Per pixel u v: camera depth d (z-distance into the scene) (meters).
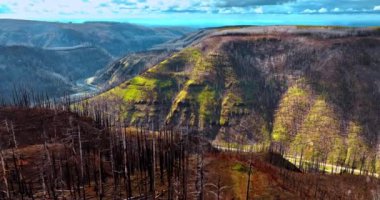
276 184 89.50
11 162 78.00
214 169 90.88
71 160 81.31
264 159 133.12
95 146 91.81
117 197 72.44
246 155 128.12
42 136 103.88
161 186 80.25
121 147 91.62
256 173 93.31
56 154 83.25
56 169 77.12
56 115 120.69
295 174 114.38
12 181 71.25
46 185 69.94
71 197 69.81
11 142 96.25
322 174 129.62
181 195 70.44
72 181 74.00
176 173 84.00
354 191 110.06
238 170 92.38
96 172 80.62
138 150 90.44
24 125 109.44
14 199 65.94
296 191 90.19
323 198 93.06
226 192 79.50
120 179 80.69
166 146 98.06
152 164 84.44
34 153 84.75
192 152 104.88
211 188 78.88
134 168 88.44
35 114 119.38
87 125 116.38
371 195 108.06
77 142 95.38
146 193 74.62
